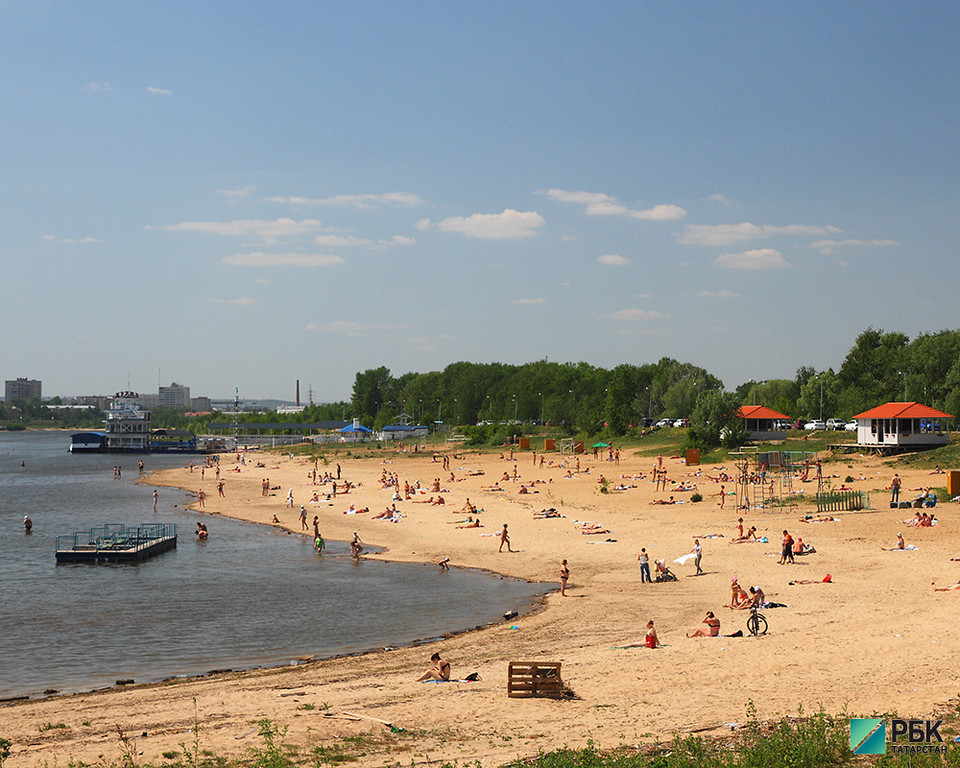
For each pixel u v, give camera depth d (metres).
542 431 197.50
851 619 34.03
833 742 18.72
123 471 164.62
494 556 56.41
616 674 27.75
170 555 61.91
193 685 29.19
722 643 31.70
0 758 20.59
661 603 40.38
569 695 25.17
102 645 36.22
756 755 18.03
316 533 62.59
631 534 60.53
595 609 40.00
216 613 42.28
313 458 167.62
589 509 74.94
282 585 49.50
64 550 60.19
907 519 58.50
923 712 21.62
